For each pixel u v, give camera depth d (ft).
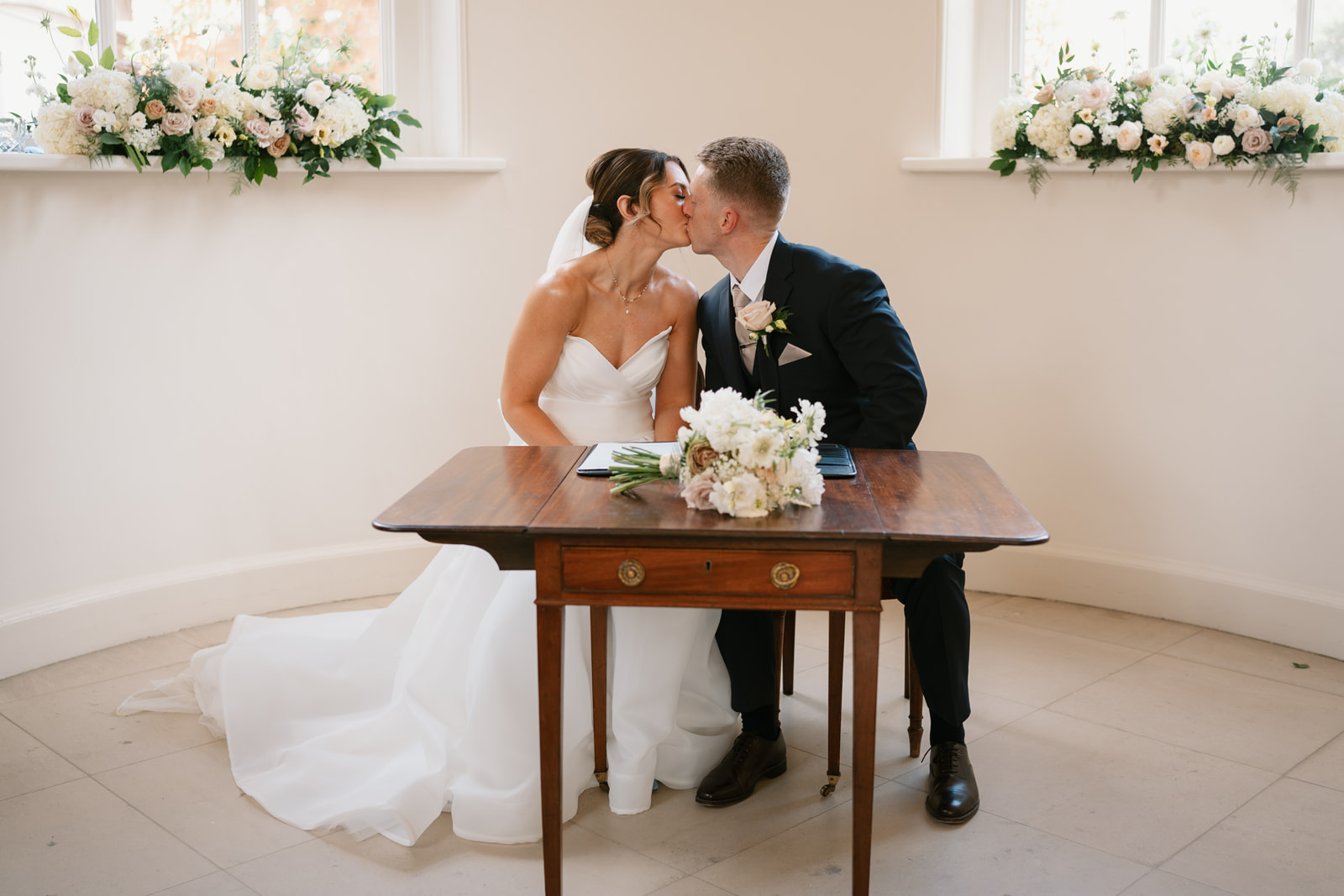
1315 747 9.43
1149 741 9.55
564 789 8.21
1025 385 13.30
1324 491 11.51
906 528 6.32
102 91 10.84
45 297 11.11
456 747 8.36
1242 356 11.92
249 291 12.44
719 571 6.40
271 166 11.92
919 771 9.07
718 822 8.25
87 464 11.55
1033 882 7.39
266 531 12.96
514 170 13.34
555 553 6.48
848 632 12.28
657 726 8.43
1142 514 12.85
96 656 11.57
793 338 9.41
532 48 13.12
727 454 6.63
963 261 13.35
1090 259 12.71
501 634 8.23
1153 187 12.23
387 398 13.35
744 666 8.71
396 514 6.65
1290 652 11.69
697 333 10.47
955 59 13.25
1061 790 8.68
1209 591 12.40
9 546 11.03
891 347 9.07
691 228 9.43
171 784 8.77
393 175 12.96
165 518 12.22
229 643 10.28
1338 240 11.16
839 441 9.53
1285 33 11.92
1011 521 6.47
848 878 7.47
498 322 13.64
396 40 13.29
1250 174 11.64
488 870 7.59
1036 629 12.46
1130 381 12.68
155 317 11.88
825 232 13.65
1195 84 11.80
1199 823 8.16
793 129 13.44
